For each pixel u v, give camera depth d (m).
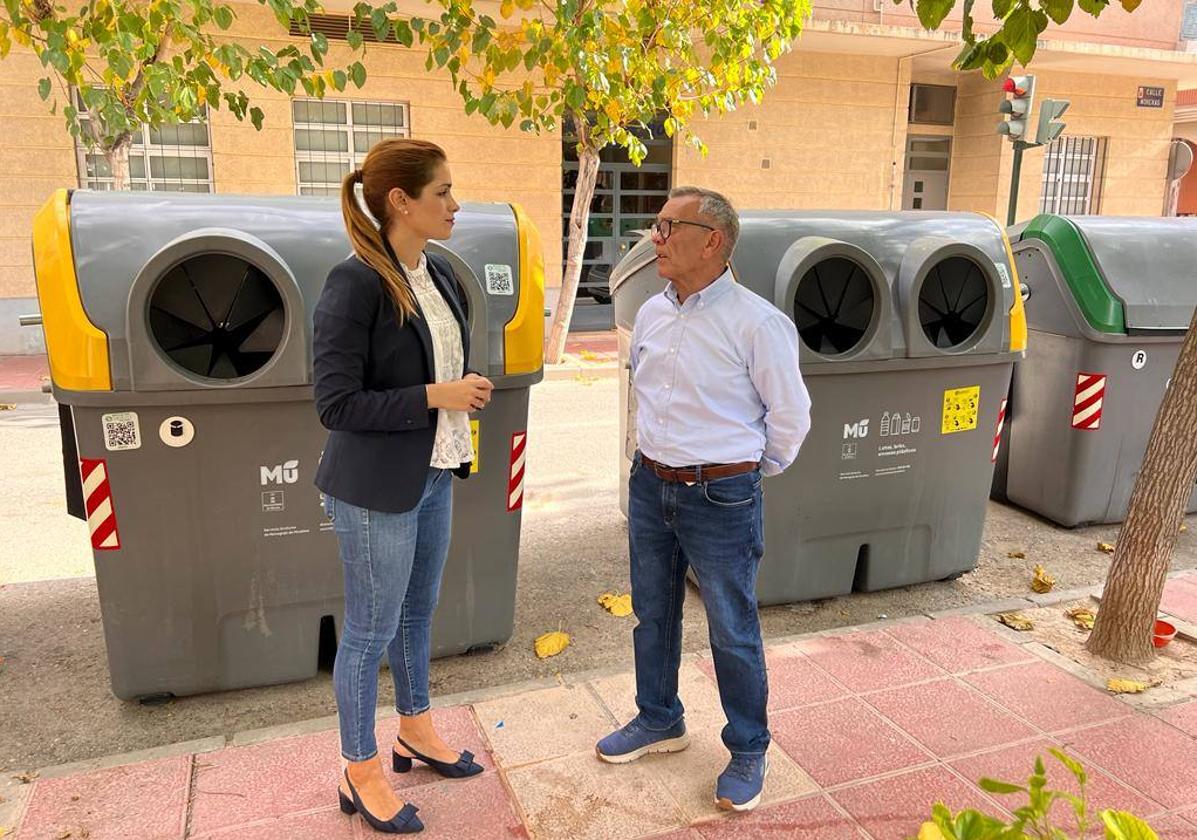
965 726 3.02
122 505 2.89
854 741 2.93
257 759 2.79
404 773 2.72
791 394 2.38
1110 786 2.69
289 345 2.87
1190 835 2.48
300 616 3.19
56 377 2.73
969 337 4.00
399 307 2.12
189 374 2.82
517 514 3.42
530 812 2.55
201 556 3.01
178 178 11.56
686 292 2.45
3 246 10.91
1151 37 15.43
